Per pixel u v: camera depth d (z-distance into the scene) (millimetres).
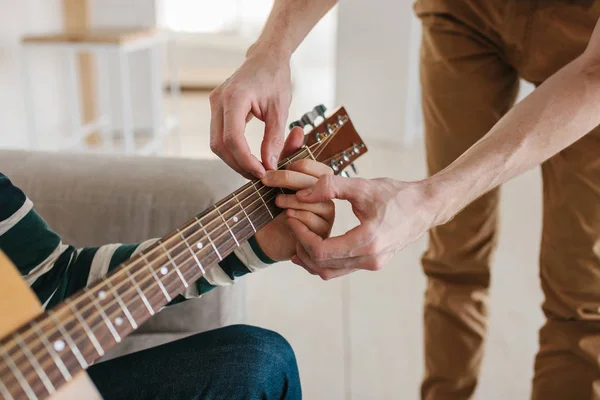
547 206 1047
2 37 2869
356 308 1961
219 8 5547
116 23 3586
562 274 1038
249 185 802
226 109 851
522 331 1825
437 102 1158
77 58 3449
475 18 1069
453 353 1250
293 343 1761
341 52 3695
